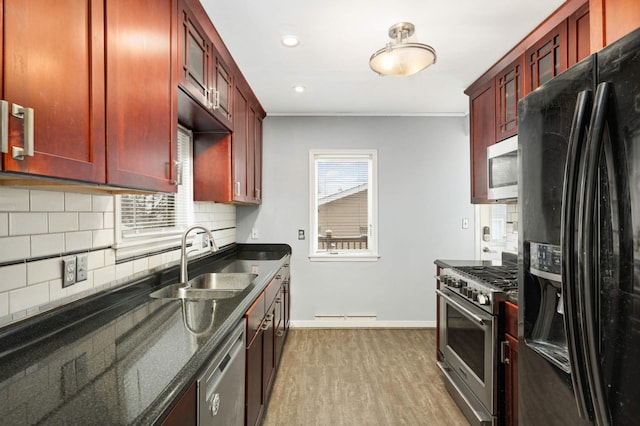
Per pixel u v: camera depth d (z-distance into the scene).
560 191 1.04
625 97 0.81
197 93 1.73
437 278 2.64
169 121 1.39
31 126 0.67
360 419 2.10
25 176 0.74
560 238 1.00
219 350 1.15
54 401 0.72
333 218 3.85
